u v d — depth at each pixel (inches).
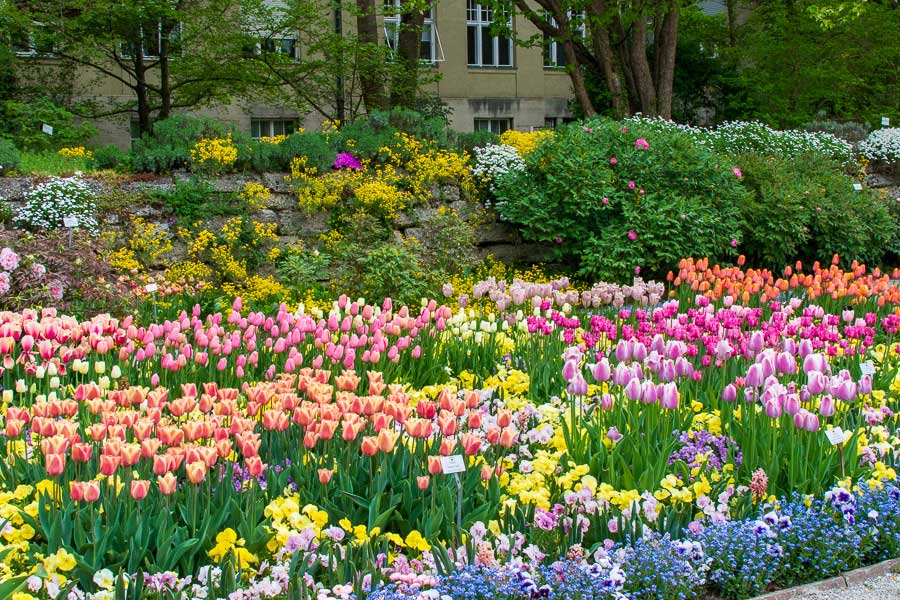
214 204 500.1
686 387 232.7
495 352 300.0
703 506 182.4
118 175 507.8
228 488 168.6
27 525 159.3
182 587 145.9
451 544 162.6
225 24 690.2
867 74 951.6
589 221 534.3
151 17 665.6
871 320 313.1
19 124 627.8
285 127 916.0
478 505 180.9
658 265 510.9
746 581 167.9
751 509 186.1
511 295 325.7
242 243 492.4
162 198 495.8
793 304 334.3
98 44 675.4
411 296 414.6
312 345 284.5
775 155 687.1
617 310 353.1
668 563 161.8
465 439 176.6
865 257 599.5
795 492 188.2
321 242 518.6
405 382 277.0
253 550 160.9
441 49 996.6
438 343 293.3
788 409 194.9
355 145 569.6
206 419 187.2
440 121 625.0
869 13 876.6
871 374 264.5
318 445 193.9
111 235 461.4
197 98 746.8
